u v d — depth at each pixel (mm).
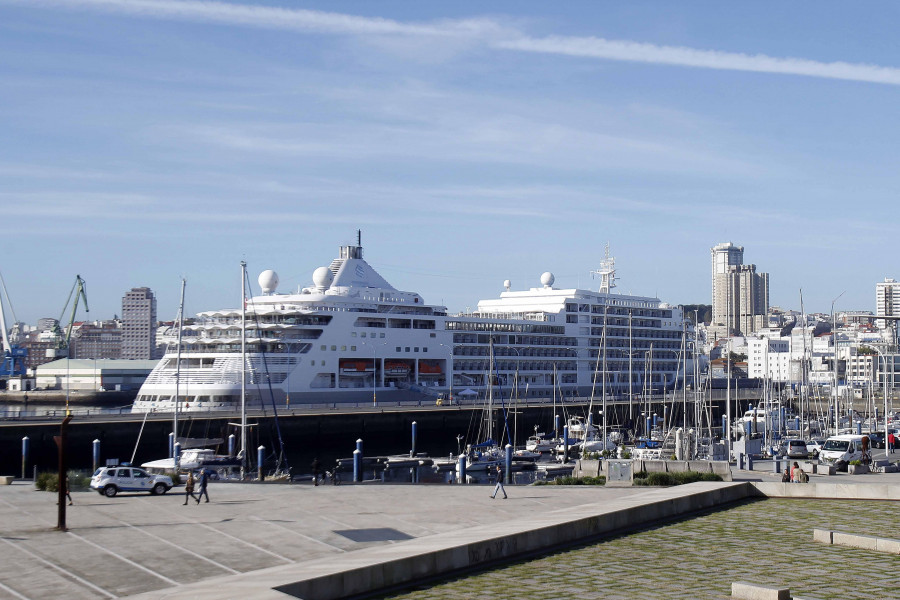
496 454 123375
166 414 132500
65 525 48844
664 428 176500
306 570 32031
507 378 192500
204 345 155625
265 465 122062
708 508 49719
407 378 174000
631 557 37656
